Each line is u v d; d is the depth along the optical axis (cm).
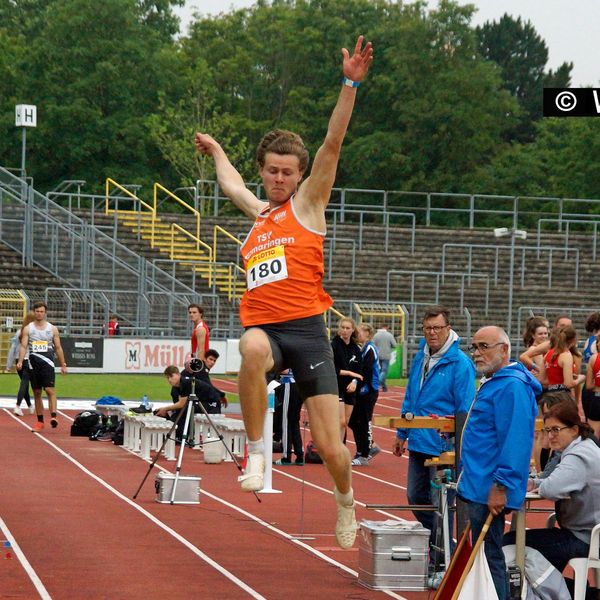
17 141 14238
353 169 14962
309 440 4459
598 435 3297
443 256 9612
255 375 1228
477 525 1716
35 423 4978
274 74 16462
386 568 2075
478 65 15300
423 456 2195
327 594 2028
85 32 14712
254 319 1276
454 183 14838
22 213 8469
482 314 9594
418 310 9338
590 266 10400
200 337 4194
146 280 8319
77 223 9175
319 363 1273
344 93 1255
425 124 15038
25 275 8300
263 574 2180
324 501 3169
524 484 1689
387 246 10150
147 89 14825
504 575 1720
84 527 2627
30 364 4719
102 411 4694
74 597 1938
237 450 3975
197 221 9650
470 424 1733
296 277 1271
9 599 1908
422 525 2138
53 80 14575
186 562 2270
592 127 14475
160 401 6047
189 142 13688
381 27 16125
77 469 3675
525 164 14862
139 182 14188
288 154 1287
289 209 1287
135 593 1984
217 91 15538
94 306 8050
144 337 7731
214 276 9150
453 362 2152
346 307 8781
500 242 10538
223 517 2844
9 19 17250
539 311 9512
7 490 3173
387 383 8056
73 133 14262
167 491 3045
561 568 1848
